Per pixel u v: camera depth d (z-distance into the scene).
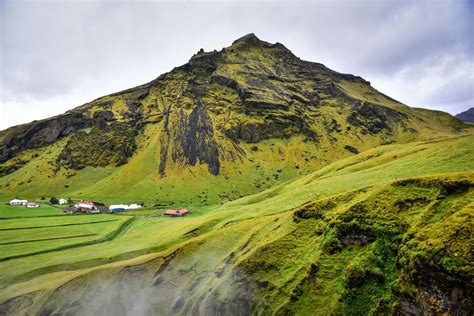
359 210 58.28
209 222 101.25
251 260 66.62
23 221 153.38
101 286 82.50
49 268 93.56
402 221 51.34
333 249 57.44
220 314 64.31
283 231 70.94
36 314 77.94
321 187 94.56
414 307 41.47
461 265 37.59
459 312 36.56
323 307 50.88
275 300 57.22
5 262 99.38
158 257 86.00
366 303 47.00
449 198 48.59
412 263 42.94
